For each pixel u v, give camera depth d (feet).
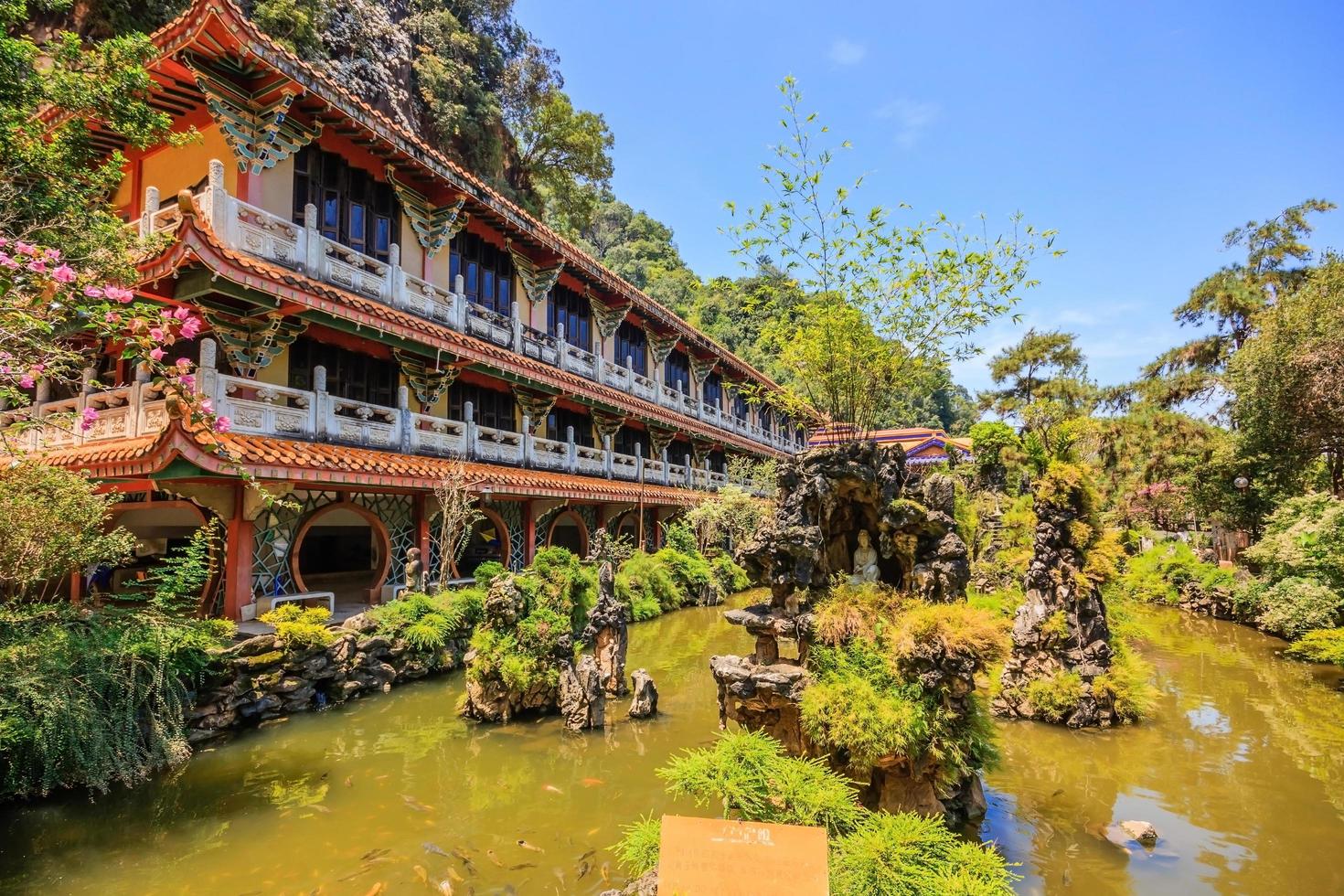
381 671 39.88
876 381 29.94
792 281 30.83
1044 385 164.86
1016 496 95.40
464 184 57.52
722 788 18.44
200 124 47.67
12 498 29.45
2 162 31.86
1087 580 37.47
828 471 25.58
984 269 27.84
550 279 75.00
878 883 15.53
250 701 33.27
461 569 65.92
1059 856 22.24
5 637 26.91
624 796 26.22
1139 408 134.00
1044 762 30.89
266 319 43.83
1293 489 76.54
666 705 38.42
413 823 23.93
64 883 19.98
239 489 39.75
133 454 33.78
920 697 21.49
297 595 42.63
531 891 19.57
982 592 59.52
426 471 47.67
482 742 31.91
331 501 47.70
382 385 56.08
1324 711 39.32
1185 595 79.25
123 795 25.86
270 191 46.42
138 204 52.49
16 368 22.65
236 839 22.65
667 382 110.11
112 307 23.97
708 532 91.30
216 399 37.88
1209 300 125.80
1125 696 35.94
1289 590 56.95
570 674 34.65
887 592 24.80
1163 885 20.52
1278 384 73.05
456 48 119.96
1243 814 25.66
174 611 34.37
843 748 22.15
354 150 53.16
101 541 32.09
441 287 61.57
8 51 31.58
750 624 25.48
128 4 65.36
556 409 80.48
